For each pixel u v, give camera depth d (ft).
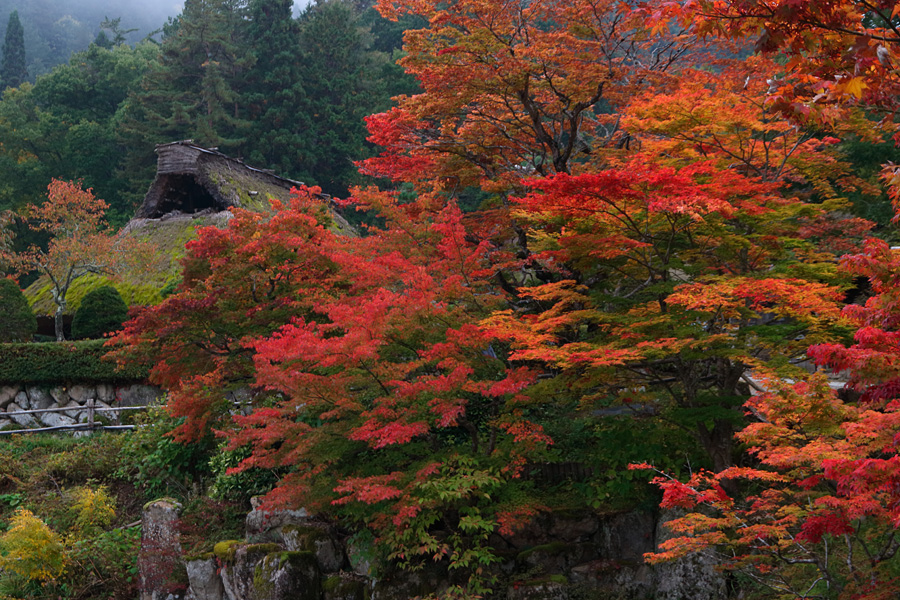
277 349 29.84
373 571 33.86
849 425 17.48
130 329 40.73
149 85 135.74
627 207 29.50
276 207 45.47
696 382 32.63
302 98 128.88
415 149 47.39
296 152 125.08
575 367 31.01
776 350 28.17
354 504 32.42
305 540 35.99
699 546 22.04
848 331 26.68
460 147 45.75
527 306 43.60
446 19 38.70
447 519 34.35
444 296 32.94
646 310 29.89
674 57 47.09
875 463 14.84
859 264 14.35
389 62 147.95
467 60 39.47
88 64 158.81
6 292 65.31
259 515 38.91
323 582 34.88
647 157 33.17
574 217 29.81
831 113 12.62
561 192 27.02
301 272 42.93
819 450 18.62
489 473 32.37
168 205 83.15
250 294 42.98
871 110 13.94
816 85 13.05
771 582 26.43
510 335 29.22
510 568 33.58
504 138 45.75
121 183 138.41
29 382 57.52
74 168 141.59
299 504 32.12
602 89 41.81
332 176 134.31
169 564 39.09
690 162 34.35
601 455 35.06
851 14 12.85
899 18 13.32
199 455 48.19
